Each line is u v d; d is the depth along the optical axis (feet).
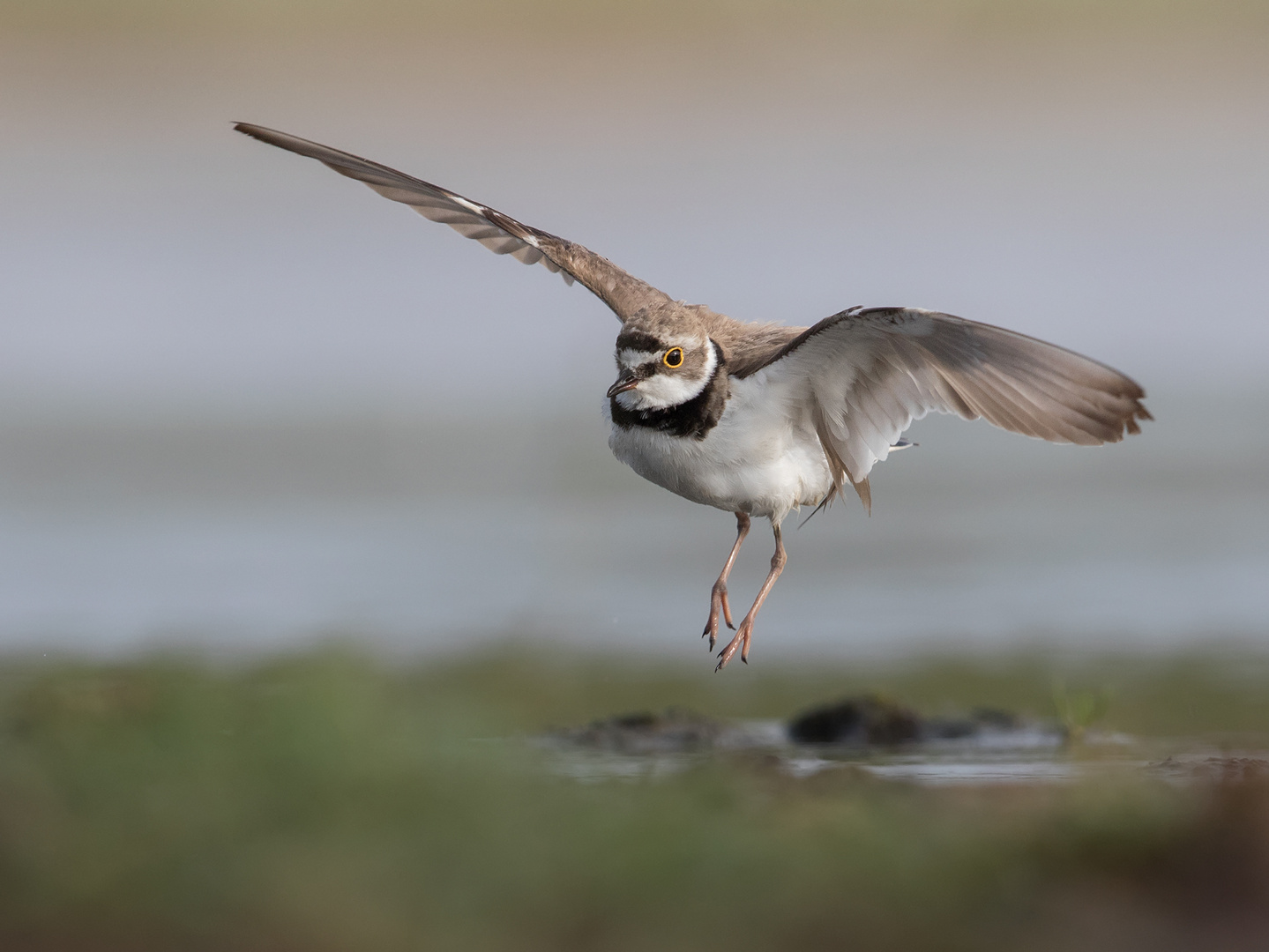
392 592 56.95
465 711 29.55
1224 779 26.66
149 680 33.71
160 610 53.42
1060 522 67.56
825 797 27.37
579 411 87.86
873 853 22.61
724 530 67.77
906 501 72.13
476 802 24.03
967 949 20.33
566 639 51.60
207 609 53.83
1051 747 37.93
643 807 24.38
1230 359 93.50
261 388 89.71
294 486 73.31
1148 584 57.72
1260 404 85.35
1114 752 37.14
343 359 94.07
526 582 58.95
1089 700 39.52
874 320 32.94
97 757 24.94
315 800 23.86
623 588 58.54
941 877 22.09
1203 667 46.85
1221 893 22.02
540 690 45.37
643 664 48.93
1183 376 90.63
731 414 37.17
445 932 20.11
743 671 48.03
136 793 23.86
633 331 37.40
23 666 44.60
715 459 37.50
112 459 76.48
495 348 96.12
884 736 38.93
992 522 68.08
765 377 36.68
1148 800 24.88
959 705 43.50
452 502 71.31
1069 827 23.56
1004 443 82.38
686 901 21.07
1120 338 96.99
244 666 43.04
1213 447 78.64
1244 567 59.62
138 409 84.58
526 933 20.20
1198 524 66.49
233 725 26.63
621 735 38.42
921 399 35.58
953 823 24.77
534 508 70.79
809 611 55.21
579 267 42.88
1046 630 51.78
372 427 83.15
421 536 65.41
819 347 35.06
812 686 46.19
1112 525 66.44
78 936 19.83
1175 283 105.29
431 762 25.38
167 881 20.83
